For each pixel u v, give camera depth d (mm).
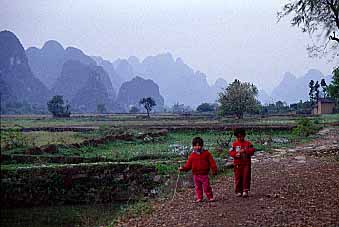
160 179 15211
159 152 21781
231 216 8359
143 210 10477
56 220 11984
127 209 11398
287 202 9492
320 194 10312
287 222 7762
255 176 13719
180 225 8062
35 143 22234
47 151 20219
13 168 14844
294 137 32438
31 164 17344
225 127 38406
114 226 9188
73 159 18719
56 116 83938
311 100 92750
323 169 14867
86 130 36062
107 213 12539
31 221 11969
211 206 9484
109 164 15555
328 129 40500
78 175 15094
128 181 15297
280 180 12672
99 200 14867
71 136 28125
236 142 10500
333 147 23844
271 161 18078
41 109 137125
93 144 24234
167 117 82688
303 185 11664
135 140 28125
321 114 80250
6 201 14336
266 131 36844
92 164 15539
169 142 28812
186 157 19500
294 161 17844
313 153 20859
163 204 10797
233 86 64312
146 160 18797
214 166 10078
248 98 63438
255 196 10289
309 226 7457
